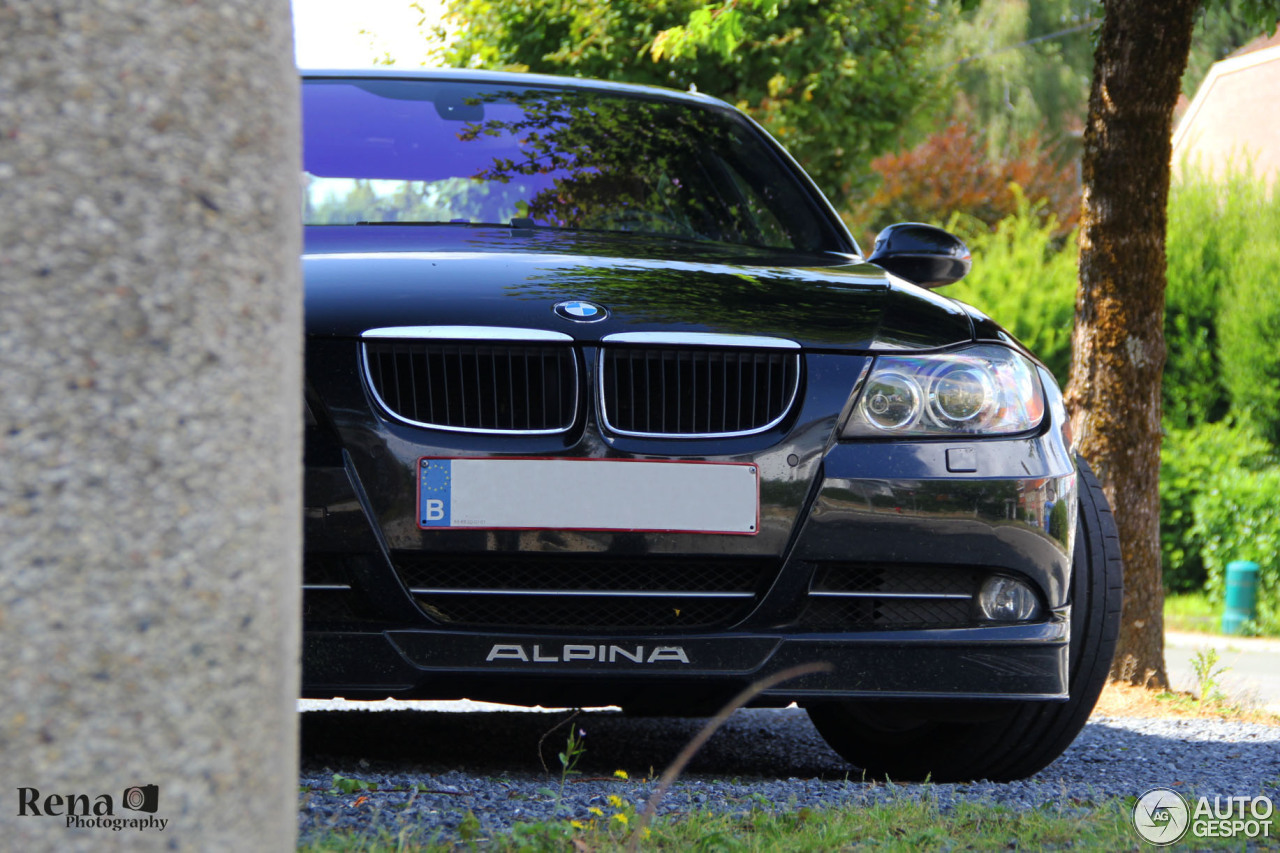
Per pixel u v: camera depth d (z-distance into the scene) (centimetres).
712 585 450
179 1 159
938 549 453
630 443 442
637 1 1723
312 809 365
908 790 457
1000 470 462
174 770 157
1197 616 2056
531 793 410
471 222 580
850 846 358
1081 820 405
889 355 466
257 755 164
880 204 4419
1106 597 520
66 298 153
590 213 601
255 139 165
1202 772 559
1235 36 4909
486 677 427
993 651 459
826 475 448
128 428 155
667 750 644
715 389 452
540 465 433
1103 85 989
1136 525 984
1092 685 517
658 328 450
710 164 656
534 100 670
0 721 150
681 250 555
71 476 153
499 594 436
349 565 425
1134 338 985
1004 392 475
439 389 436
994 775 539
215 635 160
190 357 158
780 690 443
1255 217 2375
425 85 666
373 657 423
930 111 1977
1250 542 2062
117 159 155
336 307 441
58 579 152
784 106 1770
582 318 448
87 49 154
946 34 2016
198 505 159
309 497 420
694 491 441
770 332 460
